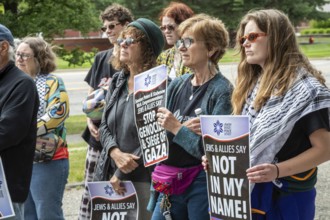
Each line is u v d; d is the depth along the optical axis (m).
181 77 4.36
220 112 4.00
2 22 12.66
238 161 3.47
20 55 5.27
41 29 13.05
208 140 3.63
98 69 5.88
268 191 3.52
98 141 5.38
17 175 4.15
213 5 46.06
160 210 4.26
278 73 3.50
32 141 4.24
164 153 4.18
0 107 4.12
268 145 3.40
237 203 3.51
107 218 4.78
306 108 3.34
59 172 5.28
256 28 3.57
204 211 4.11
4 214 4.03
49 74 5.41
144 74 4.39
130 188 4.72
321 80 3.52
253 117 3.56
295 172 3.39
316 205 6.93
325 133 3.38
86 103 5.30
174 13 5.40
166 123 4.05
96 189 4.80
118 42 4.79
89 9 13.69
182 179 4.14
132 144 4.68
